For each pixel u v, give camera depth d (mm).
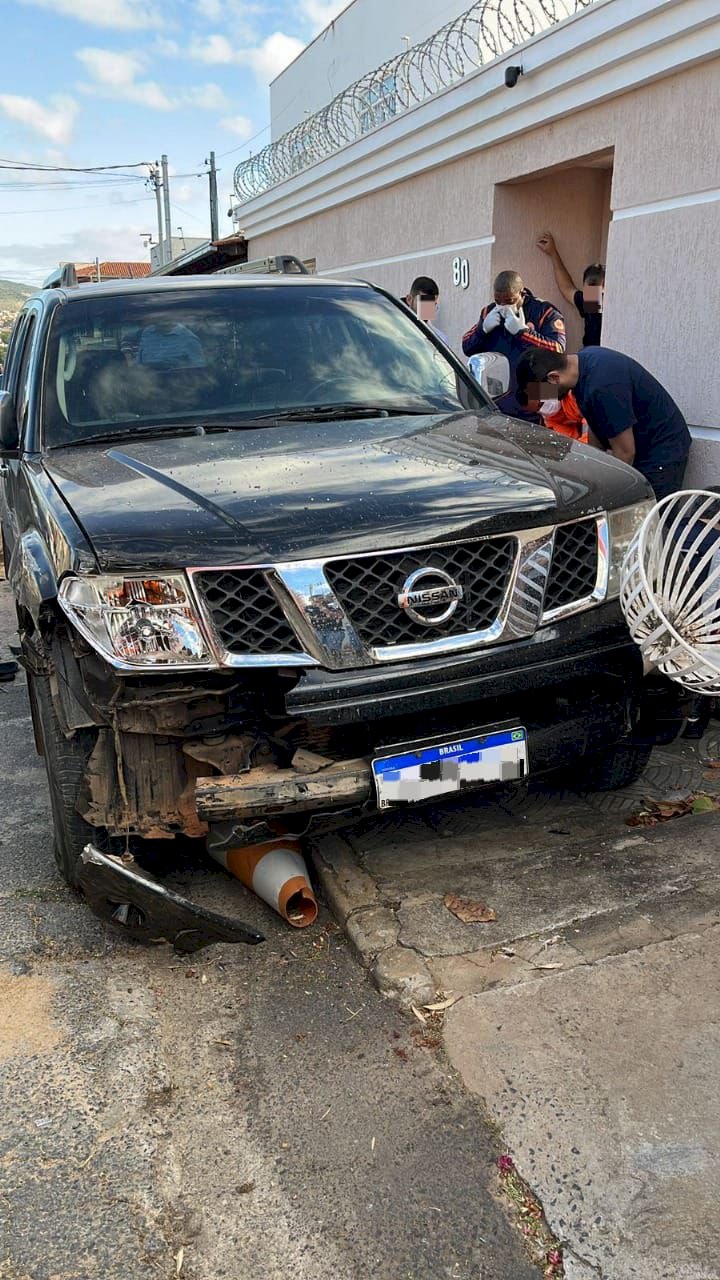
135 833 2855
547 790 3863
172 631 2604
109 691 2697
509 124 7137
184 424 3705
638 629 2889
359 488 2896
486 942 2848
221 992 2797
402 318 4477
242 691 2779
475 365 4371
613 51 5750
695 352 5590
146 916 2844
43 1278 1915
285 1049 2547
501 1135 2209
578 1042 2438
